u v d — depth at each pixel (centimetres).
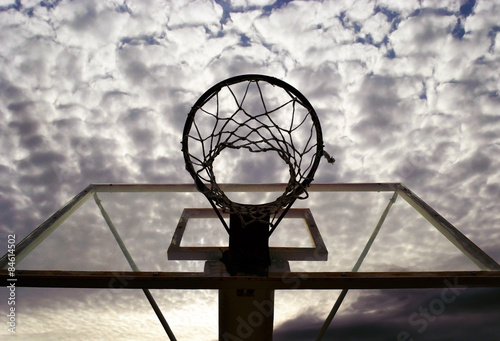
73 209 247
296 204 274
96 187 283
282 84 191
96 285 163
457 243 207
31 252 193
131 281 164
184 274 167
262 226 186
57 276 162
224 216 257
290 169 191
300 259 199
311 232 234
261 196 282
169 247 209
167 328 222
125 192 279
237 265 182
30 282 161
